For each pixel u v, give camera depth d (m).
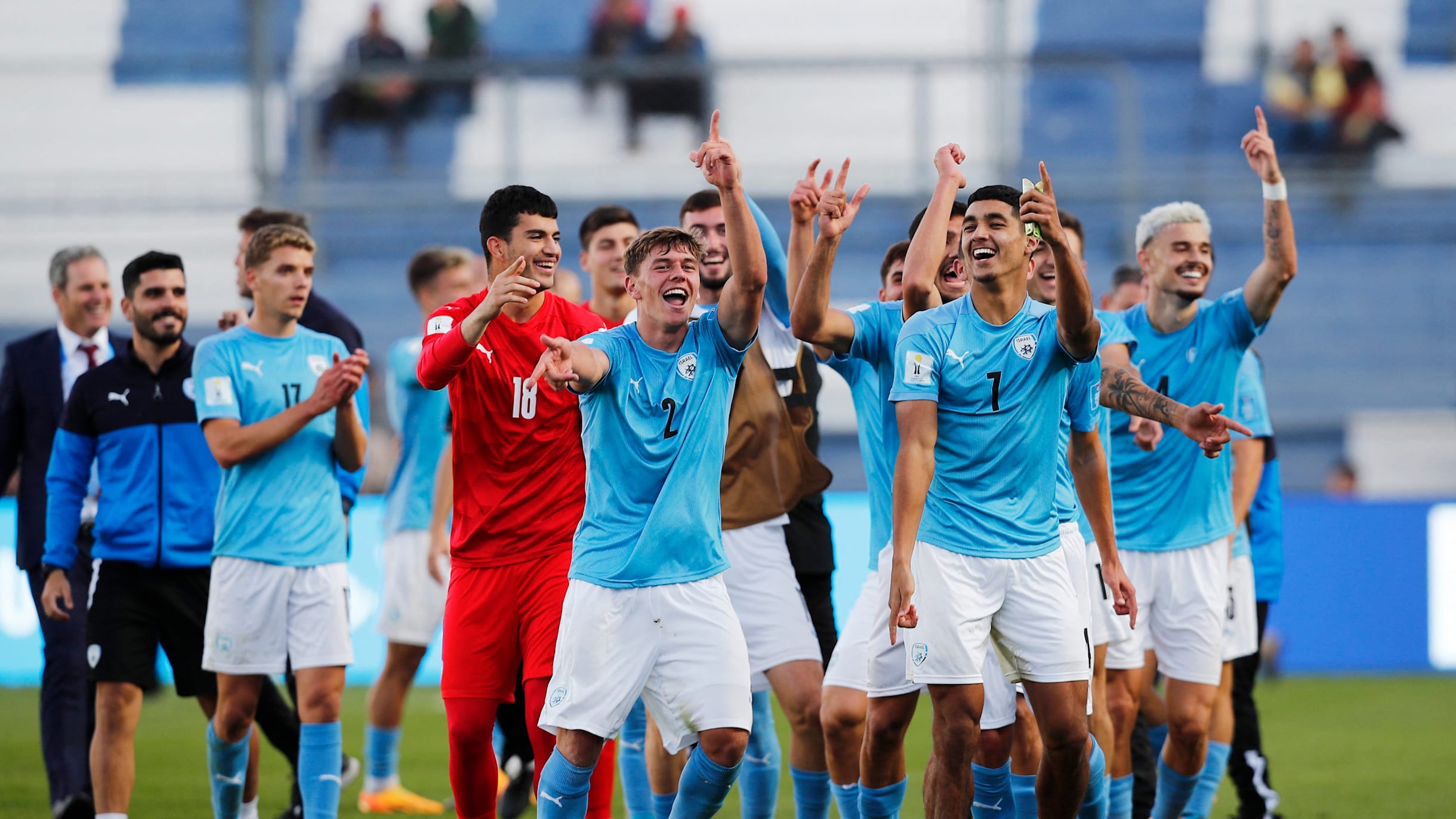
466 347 18.11
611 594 17.42
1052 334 17.67
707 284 22.50
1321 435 60.12
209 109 67.31
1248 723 25.22
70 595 23.17
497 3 73.50
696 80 66.75
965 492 17.78
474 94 66.81
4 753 32.62
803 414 22.55
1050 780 17.84
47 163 66.38
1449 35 70.56
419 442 28.00
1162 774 22.48
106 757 21.69
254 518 21.47
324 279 62.62
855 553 45.66
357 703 41.62
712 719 17.23
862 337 19.44
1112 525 18.45
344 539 22.31
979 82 66.94
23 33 68.88
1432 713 39.09
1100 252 63.44
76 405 23.12
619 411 17.58
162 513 22.70
